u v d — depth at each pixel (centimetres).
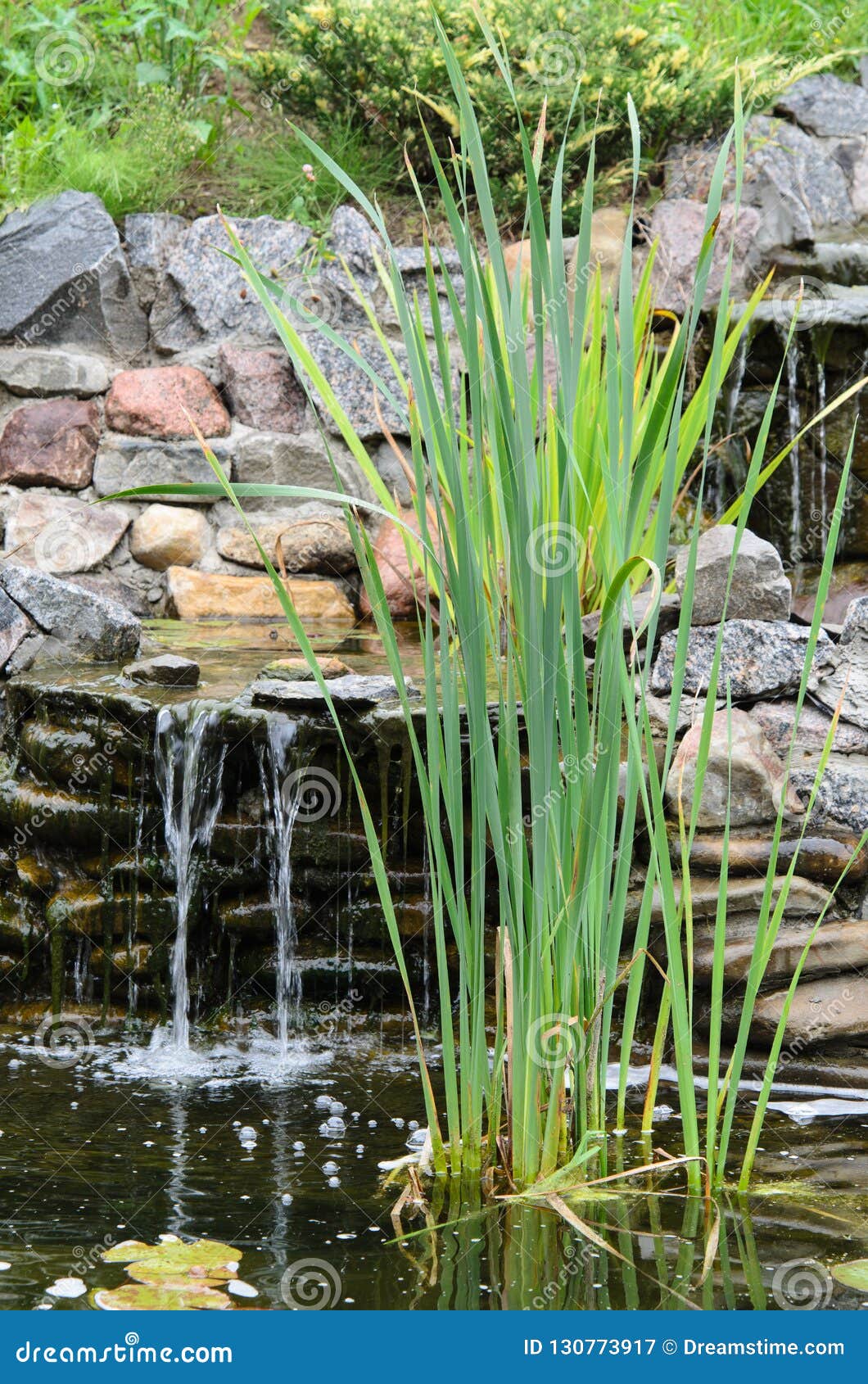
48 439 512
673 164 585
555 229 216
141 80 611
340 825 335
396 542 513
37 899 349
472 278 205
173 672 367
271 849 335
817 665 331
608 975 221
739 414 523
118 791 349
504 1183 223
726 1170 232
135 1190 221
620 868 217
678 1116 258
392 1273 191
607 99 538
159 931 335
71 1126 255
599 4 588
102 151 586
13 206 545
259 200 586
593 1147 223
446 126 550
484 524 220
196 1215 211
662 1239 203
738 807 312
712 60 586
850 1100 271
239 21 684
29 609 404
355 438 230
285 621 489
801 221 566
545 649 205
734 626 336
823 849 307
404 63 540
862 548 523
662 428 221
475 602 206
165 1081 286
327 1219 209
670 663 337
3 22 632
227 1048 314
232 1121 258
